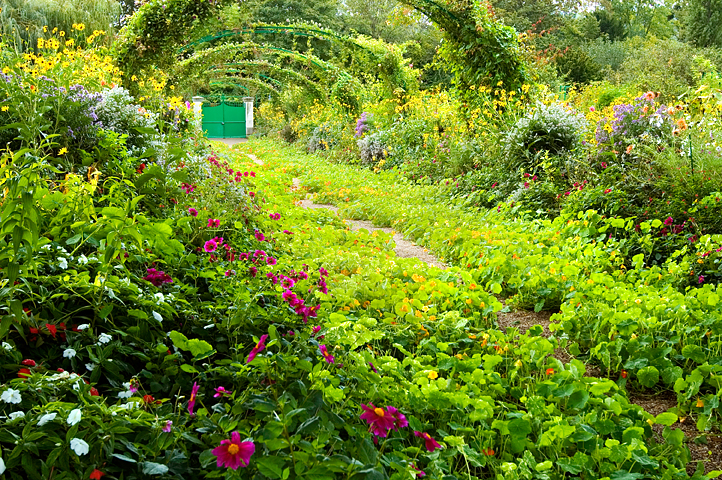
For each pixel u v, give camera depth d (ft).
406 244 20.15
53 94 15.53
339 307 11.93
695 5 77.46
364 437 5.99
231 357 7.86
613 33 116.26
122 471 4.90
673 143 19.24
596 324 10.73
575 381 8.17
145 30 30.89
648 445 7.51
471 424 7.59
